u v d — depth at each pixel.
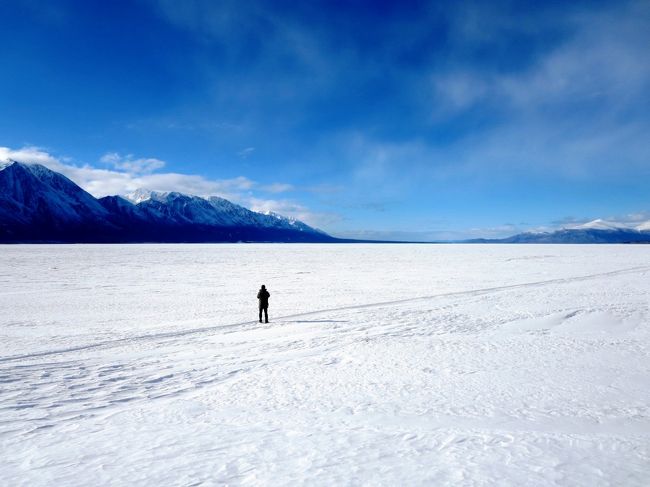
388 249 116.88
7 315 19.92
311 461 5.25
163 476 4.96
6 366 11.13
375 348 12.69
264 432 6.45
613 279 33.34
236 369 10.67
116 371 10.60
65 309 21.69
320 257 74.75
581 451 5.45
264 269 48.97
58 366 11.09
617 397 8.02
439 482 4.58
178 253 87.31
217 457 5.49
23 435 6.64
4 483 4.92
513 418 6.94
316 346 13.15
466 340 13.64
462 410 7.39
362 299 24.92
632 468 4.91
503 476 4.70
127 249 110.19
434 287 30.70
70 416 7.59
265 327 16.69
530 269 46.31
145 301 24.55
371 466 5.05
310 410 7.57
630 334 14.22
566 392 8.35
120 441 6.25
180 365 11.13
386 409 7.52
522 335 14.34
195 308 22.00
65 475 5.09
